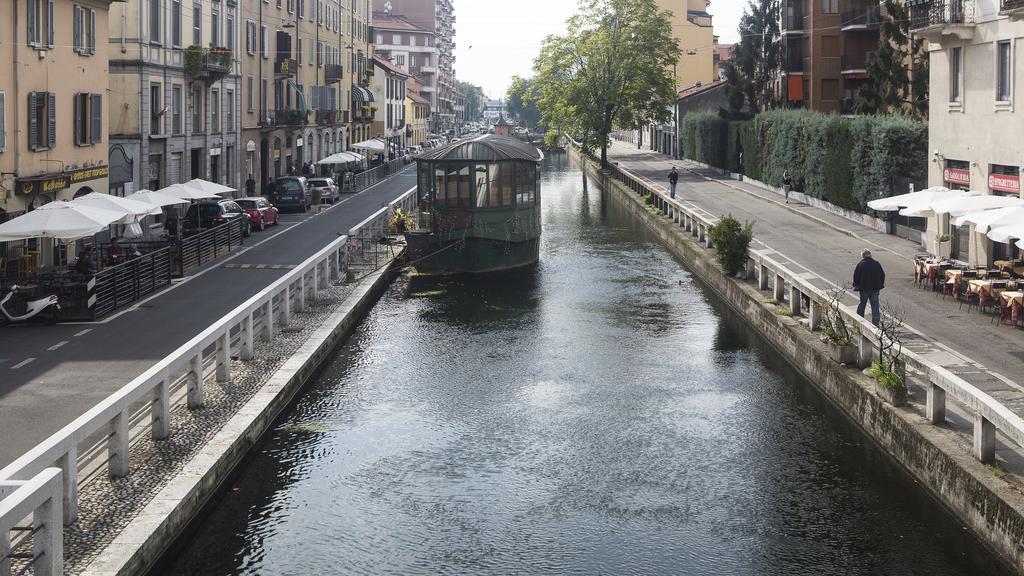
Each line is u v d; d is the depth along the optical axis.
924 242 34.72
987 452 12.80
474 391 19.47
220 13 51.06
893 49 47.25
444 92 198.38
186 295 27.25
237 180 54.72
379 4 184.62
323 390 19.41
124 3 40.31
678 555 12.12
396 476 14.76
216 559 11.90
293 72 65.44
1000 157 27.86
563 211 57.97
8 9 28.14
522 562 11.93
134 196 32.12
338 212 52.84
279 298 22.95
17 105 28.70
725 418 17.70
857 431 16.95
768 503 13.72
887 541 12.49
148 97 41.59
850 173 43.00
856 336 18.61
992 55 28.33
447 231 34.16
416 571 11.66
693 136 89.19
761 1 70.25
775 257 32.78
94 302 23.73
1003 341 19.80
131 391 12.89
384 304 28.89
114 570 9.93
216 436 14.58
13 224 23.92
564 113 83.50
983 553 11.94
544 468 15.13
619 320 26.52
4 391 16.94
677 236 39.03
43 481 9.09
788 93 69.06
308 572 11.60
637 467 15.17
